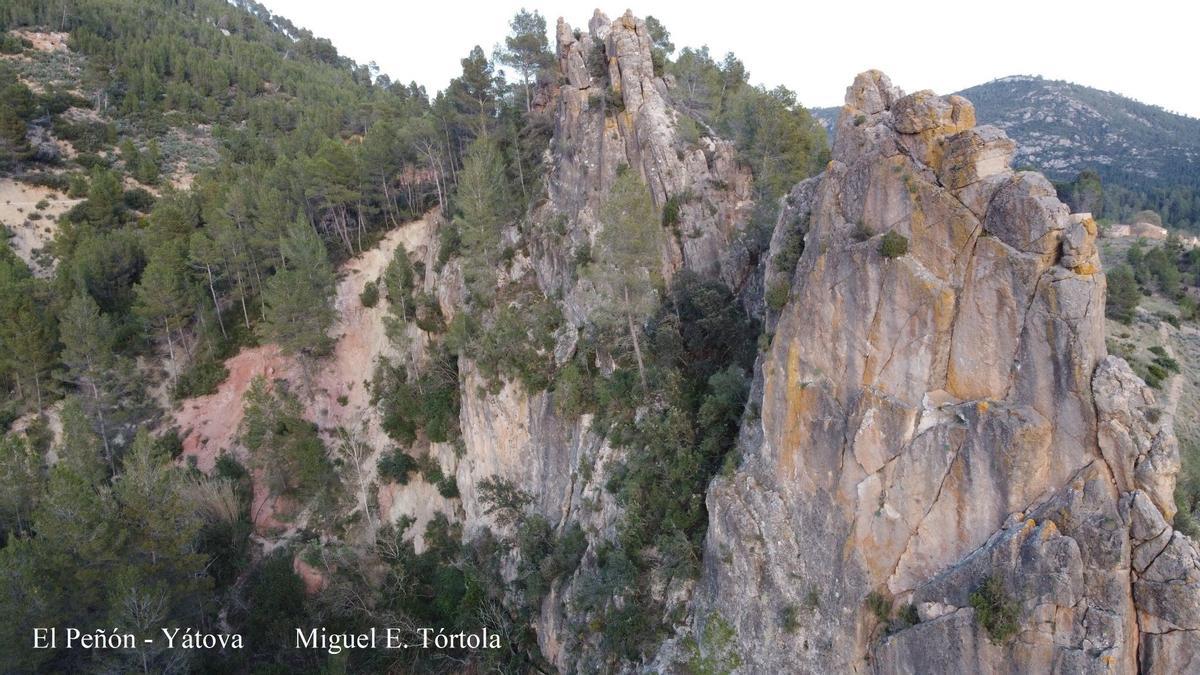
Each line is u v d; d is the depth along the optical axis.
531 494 55.81
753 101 60.66
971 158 27.00
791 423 32.53
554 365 56.66
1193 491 33.53
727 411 40.66
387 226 87.19
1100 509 23.95
